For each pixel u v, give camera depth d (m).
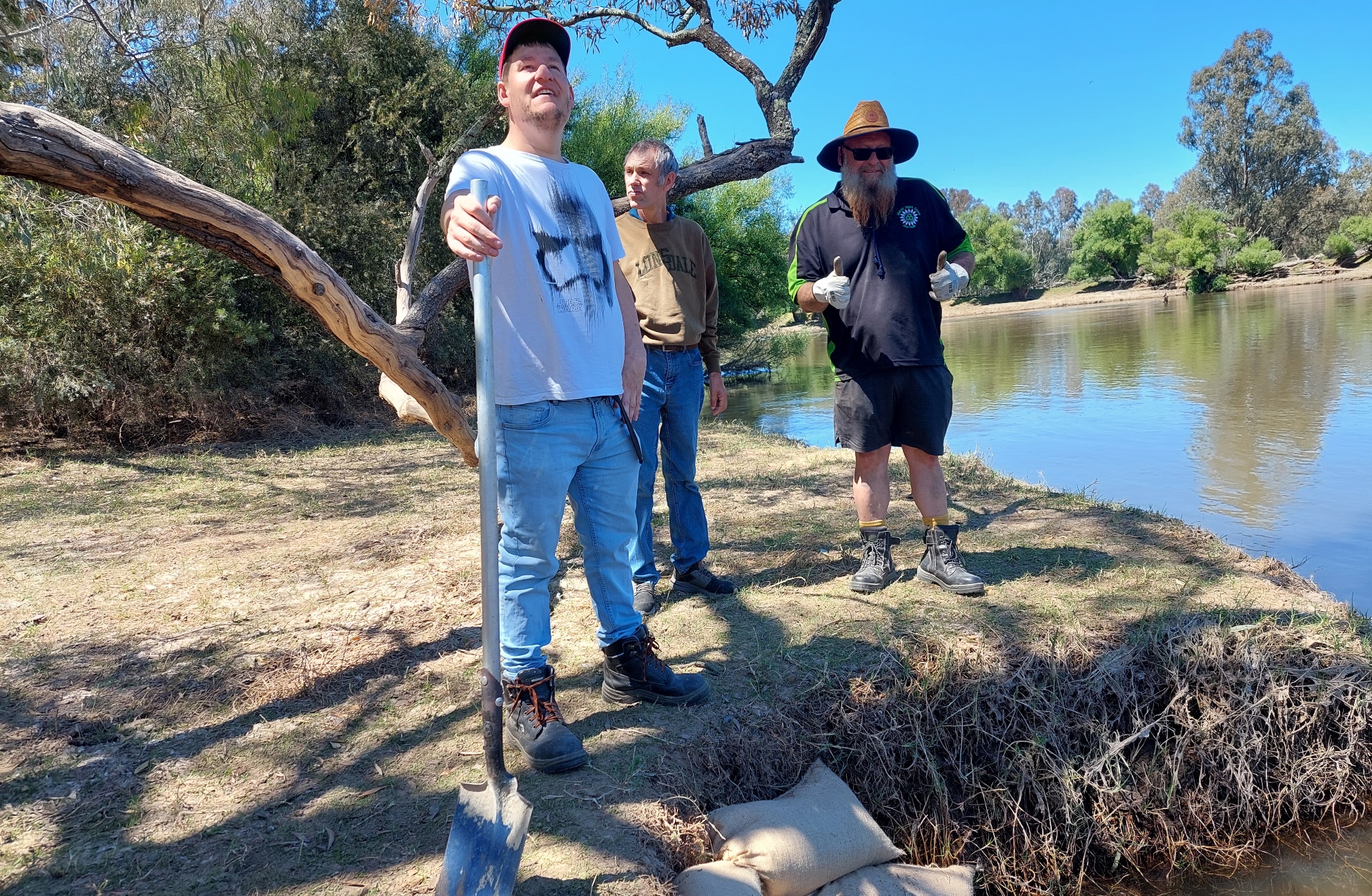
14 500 6.22
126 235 8.37
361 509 5.73
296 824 2.08
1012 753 2.72
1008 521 4.68
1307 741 2.83
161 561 4.52
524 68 2.24
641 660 2.59
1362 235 61.25
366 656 3.11
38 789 2.27
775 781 2.50
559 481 2.25
